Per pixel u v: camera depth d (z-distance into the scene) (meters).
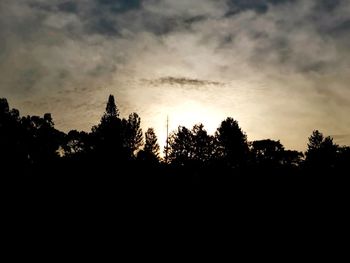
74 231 38.75
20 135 71.69
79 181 59.47
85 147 75.38
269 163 76.38
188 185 62.84
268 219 47.25
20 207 47.19
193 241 37.53
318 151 76.06
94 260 30.73
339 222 46.09
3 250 31.61
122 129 74.94
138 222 43.75
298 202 55.53
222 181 65.00
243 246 36.25
